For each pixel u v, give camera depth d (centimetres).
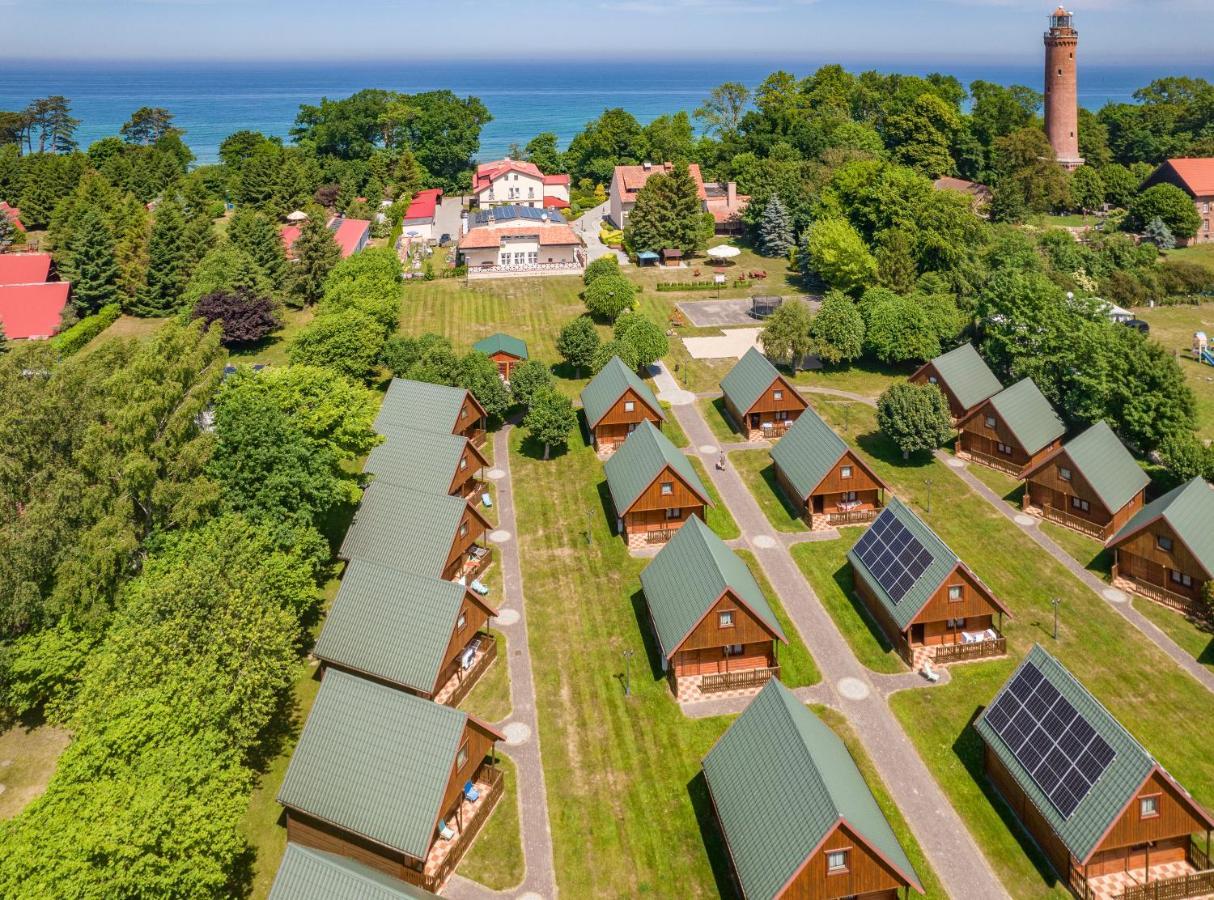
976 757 4534
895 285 10681
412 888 3462
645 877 3906
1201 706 4825
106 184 15500
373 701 4072
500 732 4738
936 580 5094
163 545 5028
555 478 7512
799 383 9500
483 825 4175
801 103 19212
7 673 4494
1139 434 7175
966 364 8206
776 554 6375
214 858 3484
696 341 10675
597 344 9488
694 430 8381
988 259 11156
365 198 18088
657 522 6638
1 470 5016
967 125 17625
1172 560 5622
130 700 3722
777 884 3453
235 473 5362
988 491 7169
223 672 4094
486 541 6575
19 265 12200
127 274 12112
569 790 4378
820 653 5341
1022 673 4347
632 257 14188
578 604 5841
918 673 5147
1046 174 15350
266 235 12419
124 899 3075
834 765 3838
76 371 5666
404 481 6562
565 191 18475
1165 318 11419
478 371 8244
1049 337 8112
